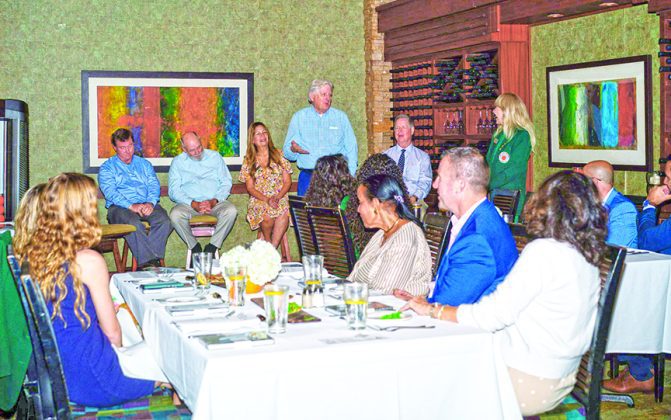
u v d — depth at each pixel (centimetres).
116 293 414
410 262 369
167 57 932
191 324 289
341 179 492
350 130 878
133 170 834
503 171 681
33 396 337
